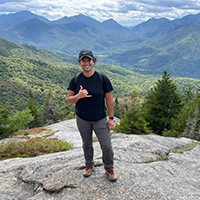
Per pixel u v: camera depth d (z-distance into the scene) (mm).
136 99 20766
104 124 3764
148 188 3928
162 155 6926
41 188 4371
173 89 27578
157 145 8312
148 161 6207
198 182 4805
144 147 7707
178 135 20609
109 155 3854
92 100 3561
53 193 4016
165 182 4430
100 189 3824
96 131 3801
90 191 3793
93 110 3641
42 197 3943
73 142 17938
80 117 3781
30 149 9148
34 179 4719
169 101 27266
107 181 4070
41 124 45781
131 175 4410
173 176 4945
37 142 10094
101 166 4758
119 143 8281
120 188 3840
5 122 24719
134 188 3863
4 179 4910
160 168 5328
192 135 19266
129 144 7785
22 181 4816
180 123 21891
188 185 4539
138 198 3547
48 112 45719
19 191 4426
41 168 5215
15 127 25734
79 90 3584
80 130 3906
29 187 4582
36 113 44531
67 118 49531
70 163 5219
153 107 27781
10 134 25125
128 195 3627
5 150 8766
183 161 6168
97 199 3549
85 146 4105
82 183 4082
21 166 5527
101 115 3713
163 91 27688
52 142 10828
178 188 4238
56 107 46031
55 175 4609
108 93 3648
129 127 20797
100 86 3551
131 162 5844
